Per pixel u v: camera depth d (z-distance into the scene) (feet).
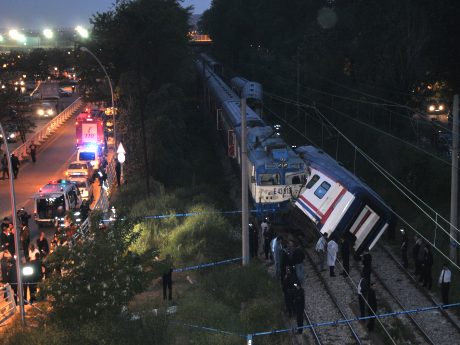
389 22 177.06
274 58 294.05
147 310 60.23
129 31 178.19
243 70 271.49
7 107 164.66
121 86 168.25
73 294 53.83
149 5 182.70
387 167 140.77
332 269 77.61
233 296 69.36
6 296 63.67
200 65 260.62
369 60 192.34
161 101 164.86
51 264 55.62
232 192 133.18
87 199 107.45
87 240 56.80
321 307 69.21
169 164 134.41
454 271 79.15
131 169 129.80
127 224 58.80
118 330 53.67
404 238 79.82
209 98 200.34
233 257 86.28
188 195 117.50
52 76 359.66
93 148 134.41
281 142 103.45
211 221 93.40
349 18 225.97
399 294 72.69
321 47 220.43
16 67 353.72
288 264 70.64
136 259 57.26
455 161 79.87
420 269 75.51
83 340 51.21
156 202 102.37
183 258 82.28
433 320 64.95
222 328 59.11
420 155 130.11
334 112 195.93
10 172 57.88
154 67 184.44
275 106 223.10
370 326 61.41
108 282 53.98
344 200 83.30
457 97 79.56
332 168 91.50
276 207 98.32
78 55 185.06
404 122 165.07
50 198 91.91
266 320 63.52
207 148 178.09
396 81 172.65
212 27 309.63
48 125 184.24
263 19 328.49
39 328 53.42
